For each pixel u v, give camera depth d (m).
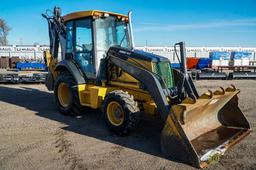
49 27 8.96
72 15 7.27
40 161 4.69
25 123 6.94
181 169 4.40
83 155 4.96
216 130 5.75
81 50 7.20
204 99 4.80
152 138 5.84
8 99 10.14
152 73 5.62
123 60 6.23
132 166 4.52
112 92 5.93
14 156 4.88
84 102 7.00
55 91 7.87
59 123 6.96
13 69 29.91
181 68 5.95
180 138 4.62
